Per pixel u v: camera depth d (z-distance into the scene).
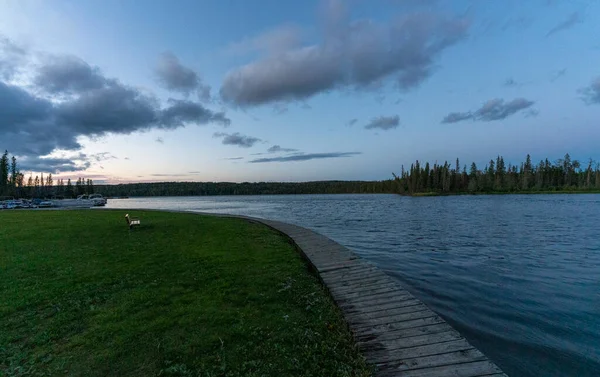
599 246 14.39
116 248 10.90
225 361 4.02
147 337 4.57
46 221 19.44
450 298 7.63
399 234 18.95
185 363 3.98
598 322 6.23
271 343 4.50
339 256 9.81
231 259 9.37
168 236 13.71
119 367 3.90
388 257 12.28
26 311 5.53
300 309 5.82
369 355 4.24
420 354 4.23
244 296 6.31
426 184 116.69
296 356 4.18
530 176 104.69
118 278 7.35
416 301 6.13
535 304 7.23
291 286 7.07
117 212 28.27
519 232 19.19
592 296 7.73
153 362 4.00
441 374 3.78
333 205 59.19
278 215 35.88
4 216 23.39
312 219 30.23
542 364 4.79
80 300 5.98
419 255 12.64
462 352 4.25
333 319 5.41
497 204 49.78
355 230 21.11
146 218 22.14
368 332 4.91
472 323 6.22
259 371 3.83
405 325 5.11
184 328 4.86
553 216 29.06
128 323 5.00
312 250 10.72
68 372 3.81
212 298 6.14
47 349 4.30
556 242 15.53
